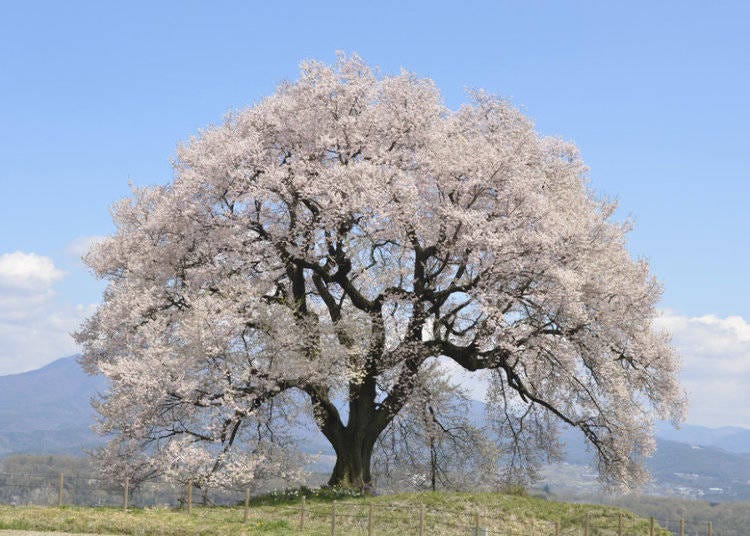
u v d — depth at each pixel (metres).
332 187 31.48
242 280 32.31
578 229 32.28
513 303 32.97
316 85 34.25
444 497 30.34
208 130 34.91
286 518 27.59
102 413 31.23
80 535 23.06
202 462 29.94
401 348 33.38
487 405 40.44
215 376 30.70
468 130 38.16
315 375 31.53
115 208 36.81
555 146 39.00
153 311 32.56
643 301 33.75
